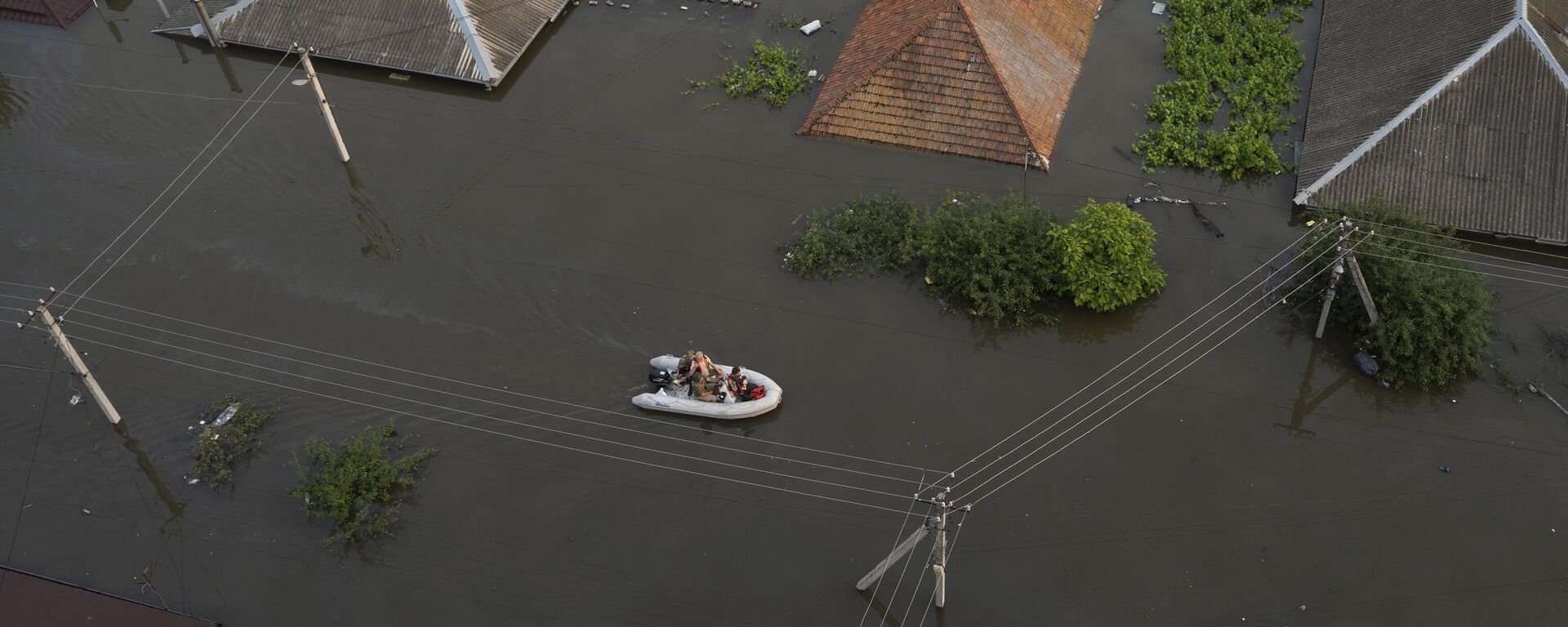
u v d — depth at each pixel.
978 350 27.80
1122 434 26.02
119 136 33.88
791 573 23.73
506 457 25.81
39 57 36.47
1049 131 31.98
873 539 24.22
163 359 27.86
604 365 27.58
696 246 30.14
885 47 32.88
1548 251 28.75
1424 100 29.23
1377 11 33.19
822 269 29.41
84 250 30.67
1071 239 27.67
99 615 22.45
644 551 24.16
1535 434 25.70
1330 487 24.94
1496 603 22.92
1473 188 28.64
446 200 31.58
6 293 29.52
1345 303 27.38
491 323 28.55
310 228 31.06
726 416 26.12
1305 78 33.75
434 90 34.72
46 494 25.38
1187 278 29.02
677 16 37.03
